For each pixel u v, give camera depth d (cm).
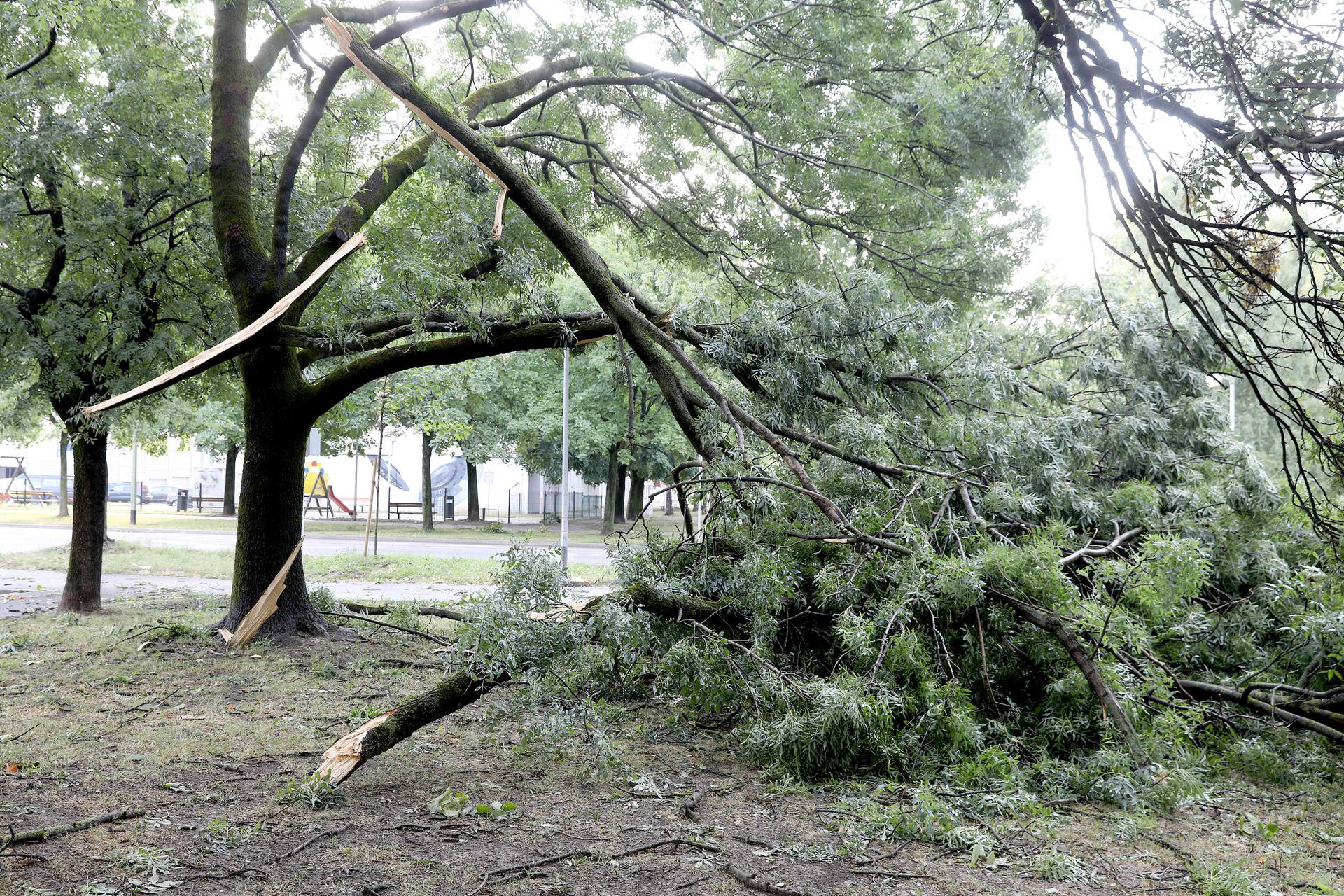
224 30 965
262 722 658
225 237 947
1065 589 586
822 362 761
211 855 414
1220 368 806
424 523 3319
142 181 1132
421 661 888
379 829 452
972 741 542
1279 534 719
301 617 990
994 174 1180
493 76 1280
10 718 661
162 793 501
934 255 1291
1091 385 907
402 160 1027
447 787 523
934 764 547
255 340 888
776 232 1351
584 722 584
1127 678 578
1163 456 791
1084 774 534
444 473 4641
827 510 652
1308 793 540
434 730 650
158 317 1171
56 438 3712
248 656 894
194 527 3181
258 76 992
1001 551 598
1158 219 260
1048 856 423
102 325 1162
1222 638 665
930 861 425
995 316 1307
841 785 534
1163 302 270
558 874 400
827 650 662
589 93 1227
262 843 430
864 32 1116
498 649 552
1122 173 257
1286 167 243
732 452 712
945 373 812
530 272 919
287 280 944
